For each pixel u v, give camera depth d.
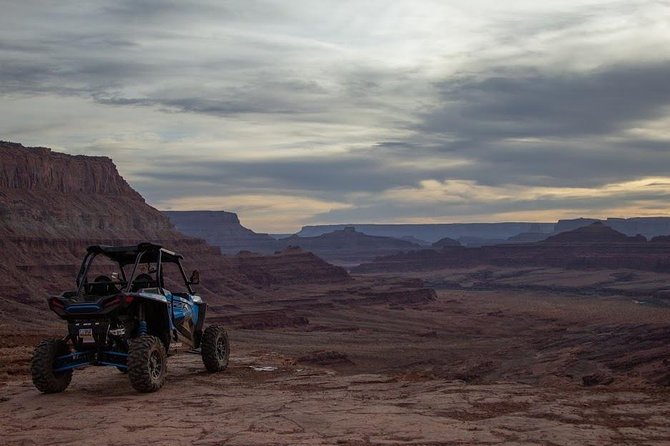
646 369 53.50
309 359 66.19
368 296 174.00
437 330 124.56
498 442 8.91
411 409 11.02
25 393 14.30
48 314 104.06
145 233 172.00
